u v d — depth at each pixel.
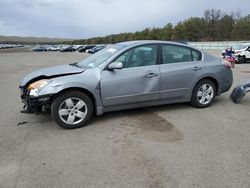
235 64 18.69
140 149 3.74
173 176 3.04
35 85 4.48
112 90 4.75
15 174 3.13
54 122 4.98
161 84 5.14
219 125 4.66
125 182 2.94
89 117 4.71
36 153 3.67
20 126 4.79
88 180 2.98
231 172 3.09
